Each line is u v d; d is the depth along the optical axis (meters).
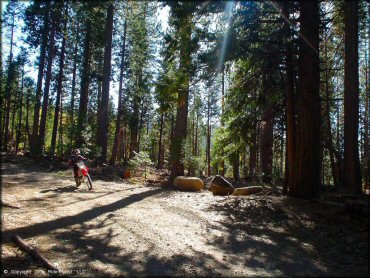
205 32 9.34
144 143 28.78
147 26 24.69
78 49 32.00
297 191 9.80
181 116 18.03
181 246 6.24
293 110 10.66
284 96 12.02
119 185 15.37
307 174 9.70
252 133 12.64
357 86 13.05
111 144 45.31
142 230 7.27
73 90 33.09
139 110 38.44
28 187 12.14
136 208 9.78
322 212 8.02
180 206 10.31
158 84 10.17
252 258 5.60
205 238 6.82
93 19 20.72
